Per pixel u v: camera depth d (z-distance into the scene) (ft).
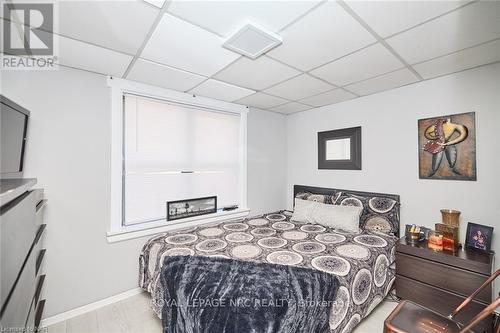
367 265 5.90
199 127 9.70
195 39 5.13
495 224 6.35
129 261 7.55
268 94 9.12
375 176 9.03
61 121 6.43
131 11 4.16
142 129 8.20
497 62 6.30
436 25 4.61
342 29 4.75
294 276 5.02
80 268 6.71
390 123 8.57
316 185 11.25
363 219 8.66
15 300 3.28
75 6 3.99
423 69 6.77
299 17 4.36
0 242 2.71
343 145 10.09
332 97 9.50
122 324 6.22
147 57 5.98
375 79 7.52
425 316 4.55
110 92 7.25
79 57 5.96
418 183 7.88
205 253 6.14
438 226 6.78
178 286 4.94
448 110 7.18
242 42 5.18
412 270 6.68
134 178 8.05
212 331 4.21
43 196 6.04
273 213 11.18
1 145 4.28
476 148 6.68
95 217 6.97
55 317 6.28
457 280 5.88
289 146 12.59
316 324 4.50
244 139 10.94
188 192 9.39
